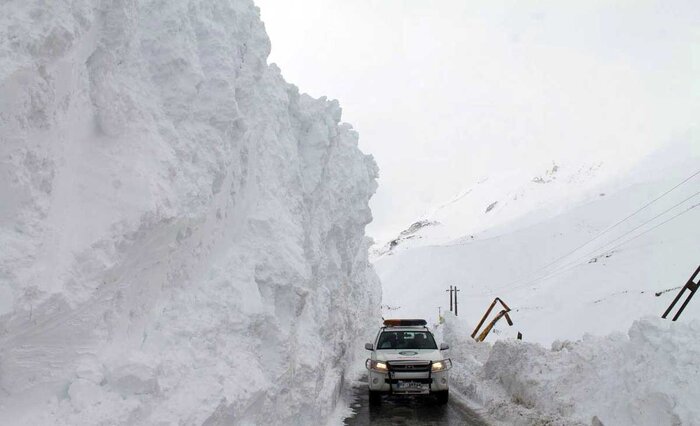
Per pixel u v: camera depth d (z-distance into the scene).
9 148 3.61
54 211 4.02
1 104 3.48
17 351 3.68
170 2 5.68
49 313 3.70
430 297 84.25
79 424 3.78
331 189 13.66
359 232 18.25
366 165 19.55
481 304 69.00
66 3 3.86
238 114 6.37
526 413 10.09
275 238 7.85
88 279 4.04
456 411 11.46
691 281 13.93
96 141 4.60
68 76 4.04
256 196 8.20
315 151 11.48
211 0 6.58
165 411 4.51
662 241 62.81
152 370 4.40
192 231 5.67
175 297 5.72
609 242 80.88
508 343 13.28
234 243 7.26
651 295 42.59
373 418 10.71
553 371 10.66
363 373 18.55
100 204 4.34
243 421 5.80
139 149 4.84
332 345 13.81
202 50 6.21
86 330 4.16
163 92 5.61
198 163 5.76
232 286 6.34
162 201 4.73
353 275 19.94
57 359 3.96
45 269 3.71
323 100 14.58
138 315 5.06
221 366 5.48
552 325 44.78
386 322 14.41
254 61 7.54
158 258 5.14
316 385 8.68
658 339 8.04
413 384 11.77
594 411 8.57
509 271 91.06
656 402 7.23
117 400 4.14
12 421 3.58
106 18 4.48
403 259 104.00
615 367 8.88
